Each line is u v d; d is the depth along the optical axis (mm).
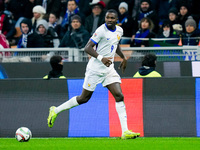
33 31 45719
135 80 28281
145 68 30234
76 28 42656
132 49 39625
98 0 45938
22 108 29203
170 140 24953
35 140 25859
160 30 44219
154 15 45594
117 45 25719
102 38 24203
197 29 41875
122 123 24719
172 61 38938
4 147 21578
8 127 29141
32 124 28875
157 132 27688
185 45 41125
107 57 24125
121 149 20359
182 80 27766
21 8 54062
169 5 47625
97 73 24641
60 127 28578
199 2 46031
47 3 50906
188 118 27531
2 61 42250
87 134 28266
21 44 46312
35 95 29188
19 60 41906
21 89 29375
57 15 48844
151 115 27875
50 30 47188
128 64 39688
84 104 28531
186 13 44312
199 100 27484
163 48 39125
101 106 28344
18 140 24531
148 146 21547
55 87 29016
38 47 45031
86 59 41125
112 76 24797
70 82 28875
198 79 27578
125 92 28312
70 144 22828
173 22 43469
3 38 45156
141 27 43219
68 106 25781
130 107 28156
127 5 46281
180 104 27656
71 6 47344
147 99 28031
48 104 28938
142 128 27844
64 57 40969
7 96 29469
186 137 27250
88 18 46406
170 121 27656
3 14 51094
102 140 25266
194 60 38562
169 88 27859
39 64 41219
